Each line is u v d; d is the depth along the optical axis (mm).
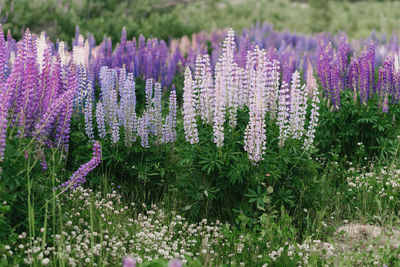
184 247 4340
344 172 6145
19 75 4125
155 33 12891
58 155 4719
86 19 13453
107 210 4695
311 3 21781
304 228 4922
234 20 19000
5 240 3674
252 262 4121
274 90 5340
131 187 5648
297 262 4102
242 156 4844
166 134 5648
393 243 4344
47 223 4188
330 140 6867
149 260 3855
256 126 4676
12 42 6891
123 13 14672
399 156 6500
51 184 4484
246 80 5426
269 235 4273
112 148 5566
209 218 5156
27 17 11094
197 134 4965
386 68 6793
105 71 6156
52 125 4547
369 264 4051
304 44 14148
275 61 5273
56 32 11219
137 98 8555
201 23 17312
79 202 4793
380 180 5719
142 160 5684
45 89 4438
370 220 5098
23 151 3932
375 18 21250
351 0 24406
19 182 3861
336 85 6820
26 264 3613
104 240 4301
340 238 4672
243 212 4957
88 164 4520
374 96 6836
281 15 21422
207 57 5195
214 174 5000
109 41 10180
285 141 5207
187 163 4992
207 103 5148
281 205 4969
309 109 6926
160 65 9711
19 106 4121
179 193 5320
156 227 4594
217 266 4023
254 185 4922
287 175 5070
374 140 6773
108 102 5824
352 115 6699
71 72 5590
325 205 5242
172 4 18828
